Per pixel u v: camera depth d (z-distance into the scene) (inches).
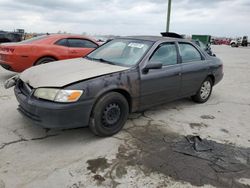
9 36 794.2
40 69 153.4
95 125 138.4
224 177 113.6
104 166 117.9
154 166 119.4
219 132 161.9
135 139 145.9
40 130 151.7
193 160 126.0
